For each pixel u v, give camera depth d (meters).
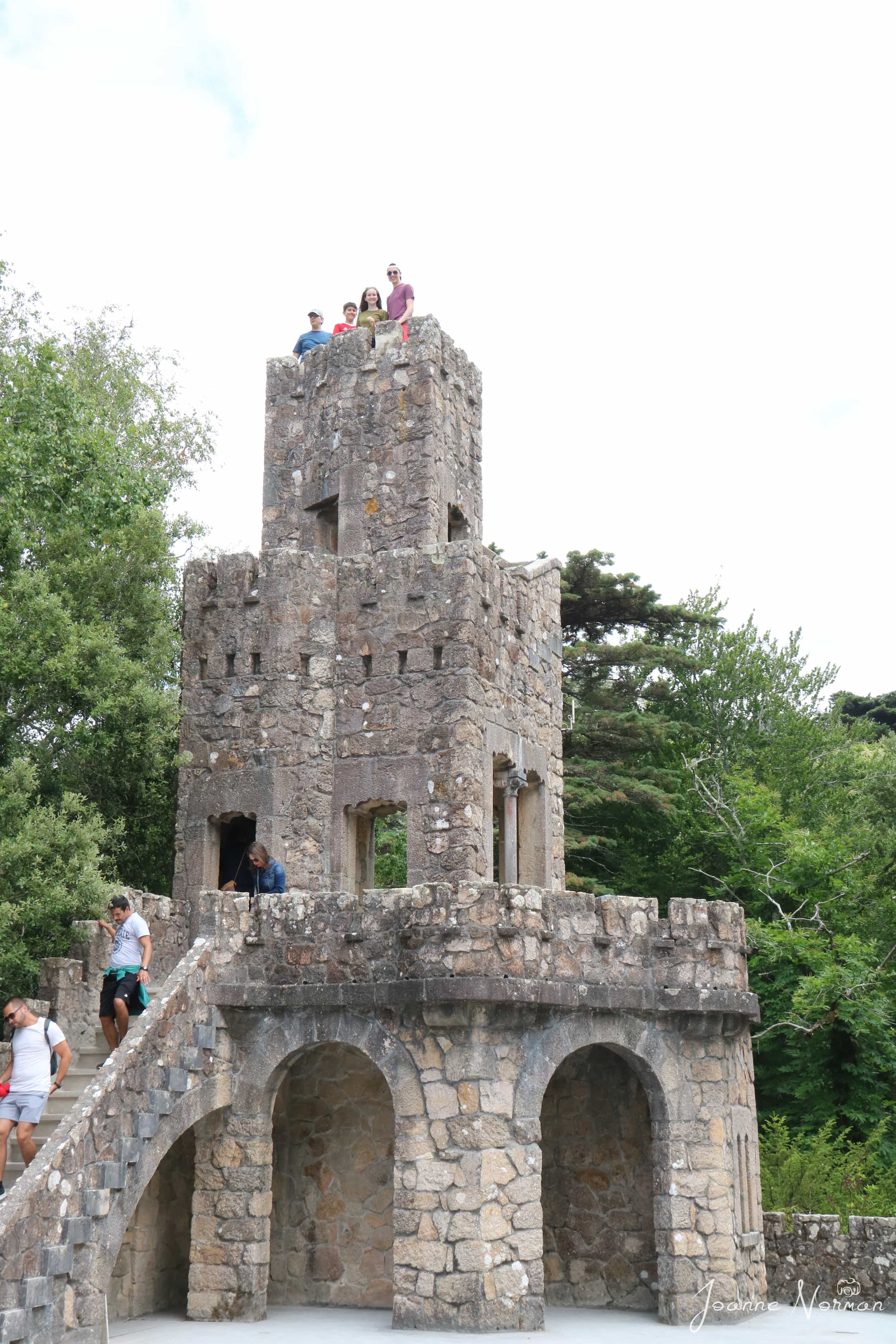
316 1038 16.41
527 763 21.75
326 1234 17.84
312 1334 15.04
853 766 42.88
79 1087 16.73
